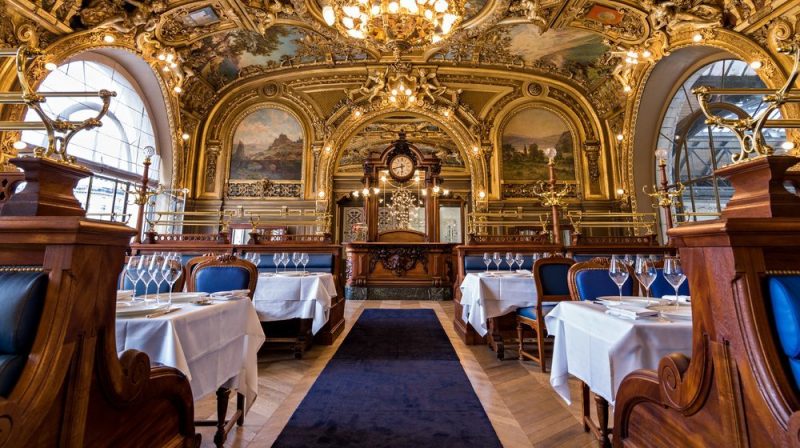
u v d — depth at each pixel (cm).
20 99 105
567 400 181
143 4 580
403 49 516
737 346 81
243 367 188
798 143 470
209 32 691
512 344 342
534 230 862
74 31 529
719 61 647
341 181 1211
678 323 130
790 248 86
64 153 105
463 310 375
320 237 524
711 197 688
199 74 798
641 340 127
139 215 486
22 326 74
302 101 895
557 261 294
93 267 88
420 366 290
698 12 566
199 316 148
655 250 463
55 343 76
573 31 726
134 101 714
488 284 317
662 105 782
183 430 128
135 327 129
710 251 90
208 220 838
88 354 85
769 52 518
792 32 488
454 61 862
